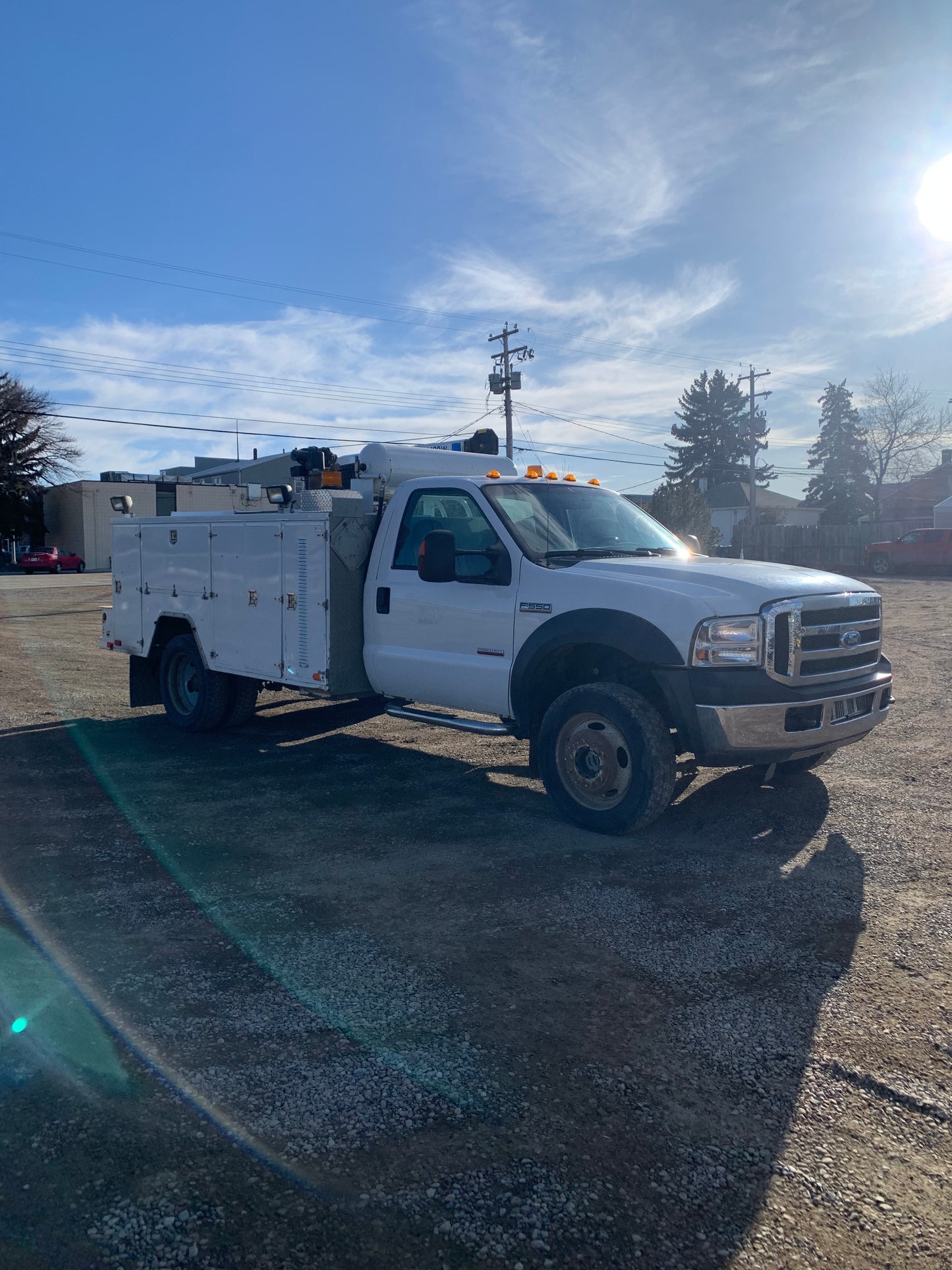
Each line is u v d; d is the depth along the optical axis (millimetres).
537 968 3613
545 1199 2340
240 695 7926
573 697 5289
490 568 5820
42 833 5285
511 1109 2709
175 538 7988
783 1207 2324
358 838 5219
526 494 6203
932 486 55406
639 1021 3219
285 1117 2670
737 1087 2830
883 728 8070
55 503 57188
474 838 5211
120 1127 2625
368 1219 2268
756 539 41625
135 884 4500
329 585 6449
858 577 32906
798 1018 3246
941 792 6074
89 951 3766
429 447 7785
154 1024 3193
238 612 7293
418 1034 3123
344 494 7285
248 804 5891
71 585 31734
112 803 5914
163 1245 2182
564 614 5375
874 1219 2289
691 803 5902
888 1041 3094
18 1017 3244
